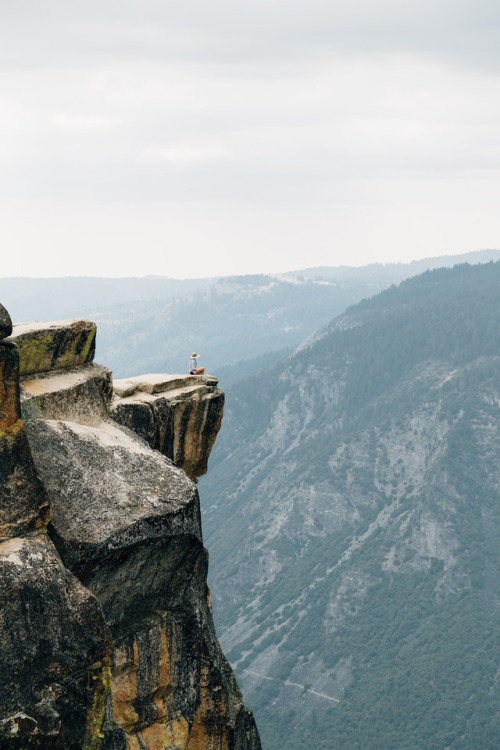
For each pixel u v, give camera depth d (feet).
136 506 43.01
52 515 40.06
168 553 44.27
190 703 46.88
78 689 35.01
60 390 49.57
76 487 42.16
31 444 42.98
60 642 34.99
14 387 37.50
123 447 46.80
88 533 40.19
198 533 46.34
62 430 44.93
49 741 32.99
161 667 45.24
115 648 43.32
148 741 44.62
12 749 32.01
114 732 40.47
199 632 47.37
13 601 34.32
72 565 39.47
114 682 43.75
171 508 44.21
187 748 47.75
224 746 49.47
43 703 33.55
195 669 47.26
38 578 35.45
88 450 44.73
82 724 35.01
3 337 37.27
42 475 41.68
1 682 32.89
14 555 35.53
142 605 45.24
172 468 47.37
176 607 46.93
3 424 37.09
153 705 45.16
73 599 36.24
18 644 33.88
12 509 36.86
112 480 43.83
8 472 36.96
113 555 40.68
